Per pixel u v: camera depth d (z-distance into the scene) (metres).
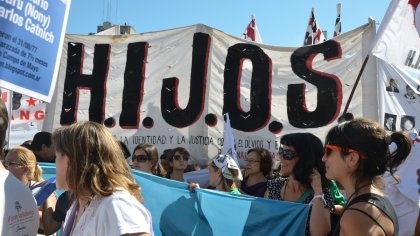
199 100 5.70
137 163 4.26
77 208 1.76
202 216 3.10
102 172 1.62
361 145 1.81
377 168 1.81
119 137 5.83
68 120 5.93
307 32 8.96
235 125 5.66
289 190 3.10
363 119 1.92
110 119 5.86
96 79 5.93
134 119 5.81
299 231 2.84
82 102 5.94
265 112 5.64
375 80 5.39
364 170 1.82
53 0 2.80
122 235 1.51
